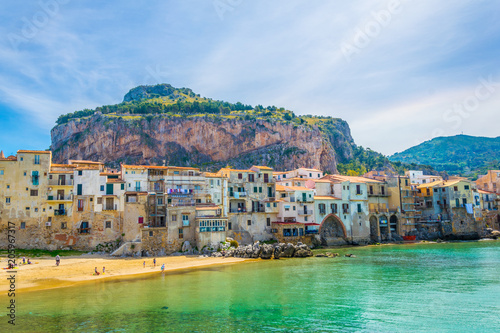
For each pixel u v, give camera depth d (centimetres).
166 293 5056
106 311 4238
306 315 4062
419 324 3747
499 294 4850
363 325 3734
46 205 8275
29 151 8350
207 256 8275
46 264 7088
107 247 8444
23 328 3669
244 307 4375
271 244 9144
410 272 6544
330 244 11112
